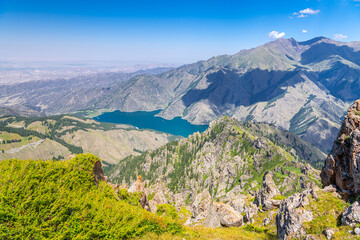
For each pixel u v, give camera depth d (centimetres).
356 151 2778
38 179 1956
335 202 2659
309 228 2475
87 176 2398
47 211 1777
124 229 1998
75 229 1778
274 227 3572
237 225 4050
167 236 2258
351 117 3225
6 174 1823
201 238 2495
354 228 2172
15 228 1571
